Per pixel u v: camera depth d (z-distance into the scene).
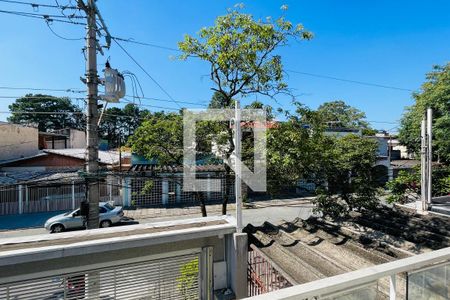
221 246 4.08
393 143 32.31
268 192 6.96
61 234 3.41
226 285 4.06
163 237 3.45
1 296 2.98
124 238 3.28
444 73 12.95
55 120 43.22
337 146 7.34
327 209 6.64
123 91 6.42
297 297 1.54
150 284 3.57
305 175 6.99
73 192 17.14
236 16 6.83
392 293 1.91
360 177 6.91
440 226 5.71
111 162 19.58
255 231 5.62
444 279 2.14
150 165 18.20
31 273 3.09
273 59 7.23
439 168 9.90
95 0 6.18
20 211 16.33
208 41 6.79
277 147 6.43
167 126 8.18
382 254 4.23
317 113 7.21
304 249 4.59
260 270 4.31
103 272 3.36
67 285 3.22
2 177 15.51
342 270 3.71
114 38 6.61
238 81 7.26
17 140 21.45
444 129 11.80
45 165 19.34
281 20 7.02
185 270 3.77
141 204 18.09
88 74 6.04
